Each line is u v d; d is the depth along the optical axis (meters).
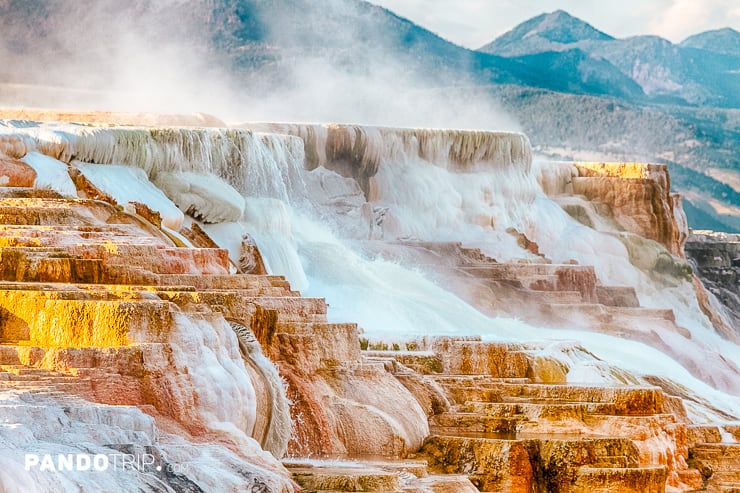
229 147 78.44
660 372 76.69
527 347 64.56
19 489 31.45
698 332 107.50
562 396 58.44
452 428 55.53
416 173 99.62
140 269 52.59
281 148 84.12
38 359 42.03
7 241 53.38
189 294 47.94
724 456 61.72
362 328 64.38
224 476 38.16
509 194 105.12
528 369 63.16
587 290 92.62
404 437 52.19
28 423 35.56
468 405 56.75
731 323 125.00
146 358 42.03
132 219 63.50
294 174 86.25
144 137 73.50
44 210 59.34
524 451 51.84
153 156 73.75
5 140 65.94
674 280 110.94
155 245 56.66
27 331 44.19
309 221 85.94
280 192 82.31
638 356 79.44
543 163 114.12
